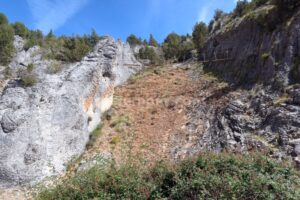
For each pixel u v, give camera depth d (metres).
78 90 22.47
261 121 18.48
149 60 45.78
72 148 20.66
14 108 19.31
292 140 15.75
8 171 17.64
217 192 8.80
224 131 19.22
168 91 30.55
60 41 37.72
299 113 16.86
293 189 8.95
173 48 50.06
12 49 32.53
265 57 23.30
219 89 26.34
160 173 10.34
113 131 23.78
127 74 37.16
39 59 30.72
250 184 8.83
